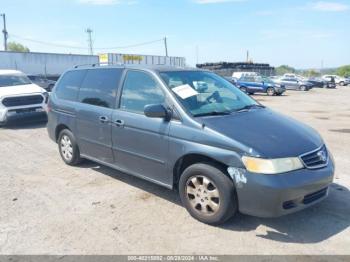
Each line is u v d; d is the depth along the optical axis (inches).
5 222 166.2
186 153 161.6
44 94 433.4
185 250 140.3
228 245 143.5
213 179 154.1
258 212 144.8
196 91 184.4
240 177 145.7
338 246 142.0
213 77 210.5
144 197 193.6
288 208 144.5
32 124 450.3
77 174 235.3
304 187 144.2
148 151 181.9
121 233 154.4
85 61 1653.5
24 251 141.0
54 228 159.8
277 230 155.2
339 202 183.9
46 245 145.3
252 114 179.5
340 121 483.2
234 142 148.1
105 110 208.2
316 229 155.9
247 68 2405.3
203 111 171.3
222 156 149.9
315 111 617.9
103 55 1626.5
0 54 1358.3
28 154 293.1
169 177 174.9
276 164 141.9
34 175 235.9
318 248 140.7
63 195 198.8
